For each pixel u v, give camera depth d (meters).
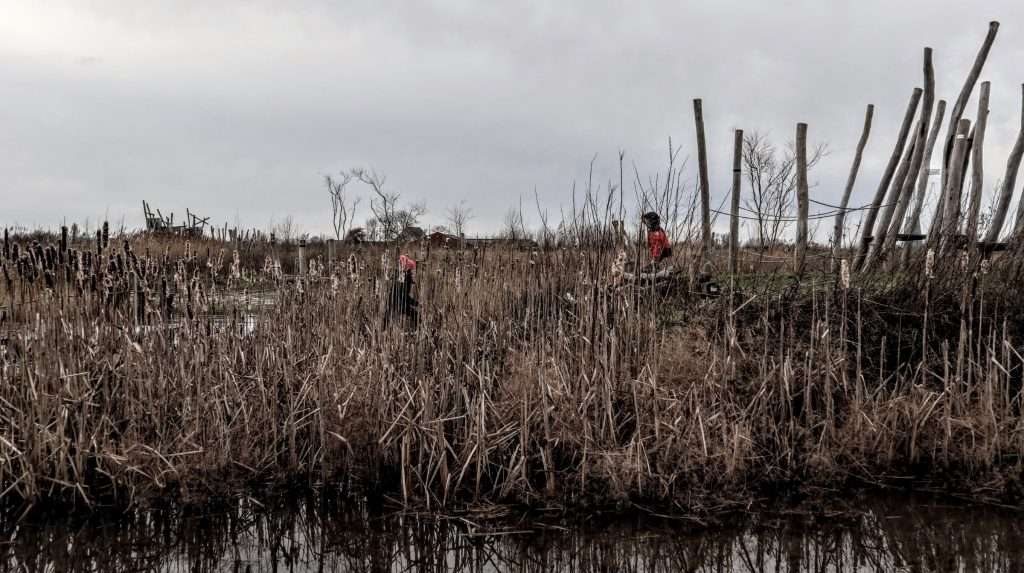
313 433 7.40
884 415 7.75
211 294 8.34
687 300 9.59
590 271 7.94
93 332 7.47
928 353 8.95
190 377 7.39
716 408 7.61
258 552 5.91
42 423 6.59
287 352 8.08
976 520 6.42
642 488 6.86
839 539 6.07
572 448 7.23
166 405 7.32
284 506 6.80
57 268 7.10
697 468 7.04
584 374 7.45
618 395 7.73
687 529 6.30
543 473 7.23
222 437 7.11
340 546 6.04
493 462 7.14
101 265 7.31
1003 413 7.55
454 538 6.16
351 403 7.55
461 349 7.96
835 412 8.12
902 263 10.96
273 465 7.29
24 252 6.89
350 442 7.38
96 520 6.41
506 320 8.51
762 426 7.56
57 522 6.35
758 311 9.44
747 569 5.56
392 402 7.37
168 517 6.53
